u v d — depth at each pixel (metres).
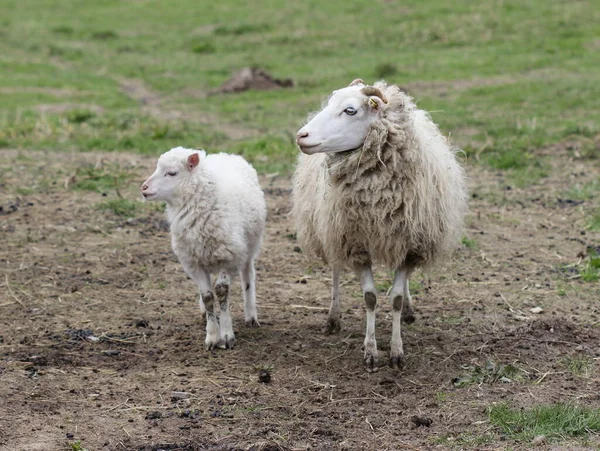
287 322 10.07
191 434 7.21
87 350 9.12
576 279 11.36
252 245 9.67
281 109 25.53
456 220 8.89
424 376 8.42
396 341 8.62
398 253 8.45
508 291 10.95
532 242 13.02
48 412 7.60
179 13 46.34
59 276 11.61
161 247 12.99
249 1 47.28
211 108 26.38
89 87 30.89
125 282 11.44
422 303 10.61
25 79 31.44
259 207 9.61
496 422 7.30
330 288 11.30
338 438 7.14
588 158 17.86
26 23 45.53
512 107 23.28
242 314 10.38
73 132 21.72
